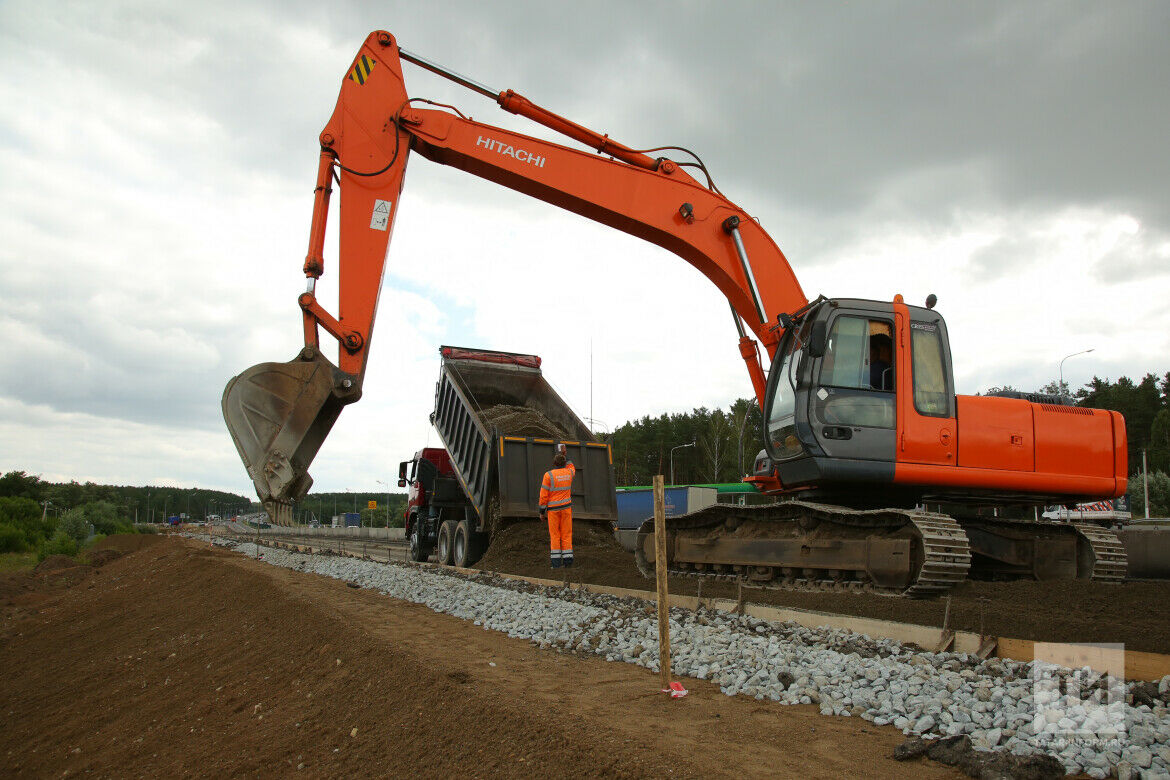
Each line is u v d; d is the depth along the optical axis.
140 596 15.96
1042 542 9.77
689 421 60.41
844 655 5.84
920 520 8.00
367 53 11.93
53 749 7.85
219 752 6.01
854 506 9.91
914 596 7.87
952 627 6.52
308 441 10.98
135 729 7.59
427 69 12.11
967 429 9.19
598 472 15.02
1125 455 9.59
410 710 5.25
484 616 8.86
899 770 3.82
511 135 11.91
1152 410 54.53
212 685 8.01
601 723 4.46
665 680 5.35
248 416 10.48
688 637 6.82
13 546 32.09
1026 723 4.22
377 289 11.44
